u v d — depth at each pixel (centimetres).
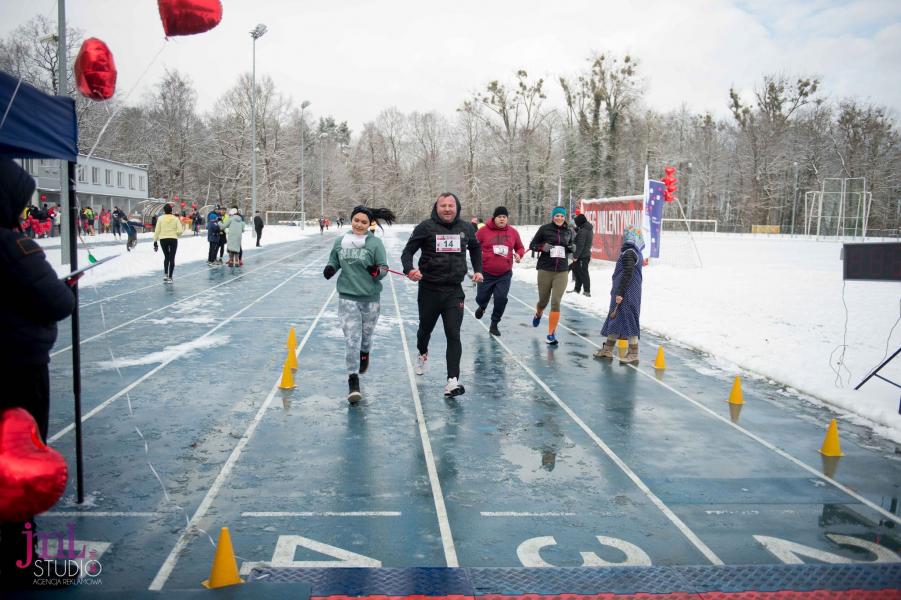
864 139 7025
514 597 320
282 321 1152
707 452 550
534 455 530
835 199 7131
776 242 4722
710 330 1104
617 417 642
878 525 419
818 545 389
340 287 665
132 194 5869
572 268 1586
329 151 10119
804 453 553
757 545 387
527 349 966
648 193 2242
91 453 512
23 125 325
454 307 704
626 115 5606
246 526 395
